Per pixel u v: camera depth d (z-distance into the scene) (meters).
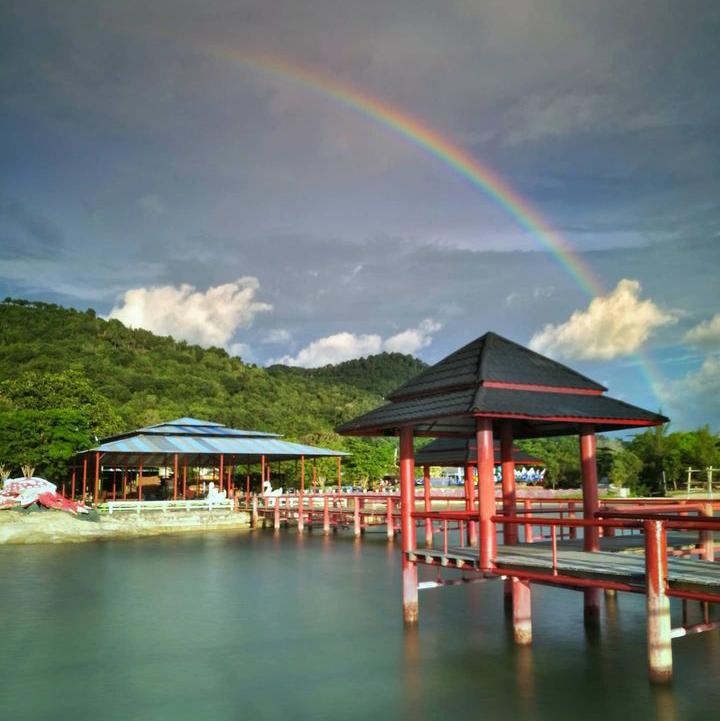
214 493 48.66
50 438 54.06
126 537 41.47
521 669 13.71
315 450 53.12
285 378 159.88
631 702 11.80
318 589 23.12
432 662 14.32
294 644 16.03
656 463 76.94
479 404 13.52
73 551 34.38
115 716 11.80
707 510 17.58
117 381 105.06
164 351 139.62
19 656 15.40
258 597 21.81
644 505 20.75
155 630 17.61
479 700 12.12
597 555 14.39
